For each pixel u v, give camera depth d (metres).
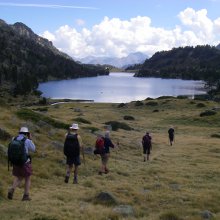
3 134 25.83
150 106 125.50
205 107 116.38
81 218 12.77
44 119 40.12
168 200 17.22
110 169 26.48
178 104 124.00
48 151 26.84
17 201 14.08
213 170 30.47
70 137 19.64
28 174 14.17
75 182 19.94
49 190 17.50
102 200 15.64
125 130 66.06
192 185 22.53
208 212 14.88
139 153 40.00
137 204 16.17
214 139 62.41
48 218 12.12
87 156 30.33
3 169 19.03
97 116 101.75
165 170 28.72
